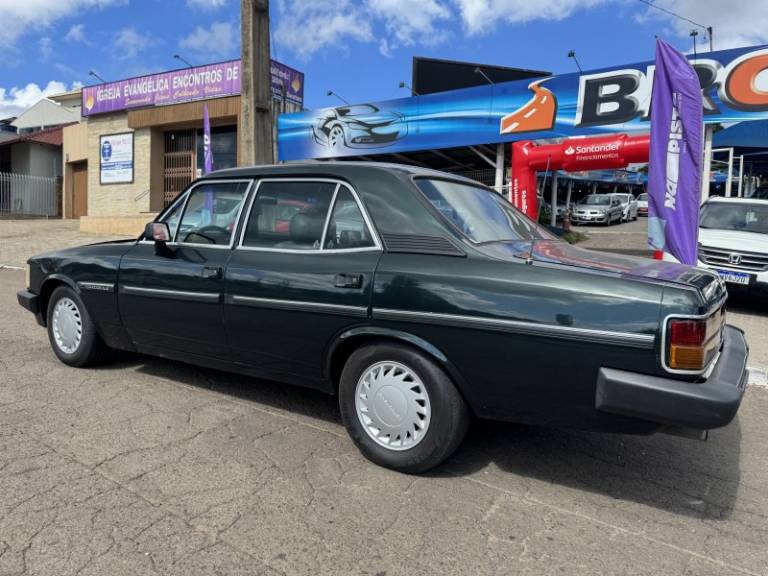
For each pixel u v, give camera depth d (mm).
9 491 3010
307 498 3039
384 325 3275
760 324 8219
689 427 2625
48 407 4180
